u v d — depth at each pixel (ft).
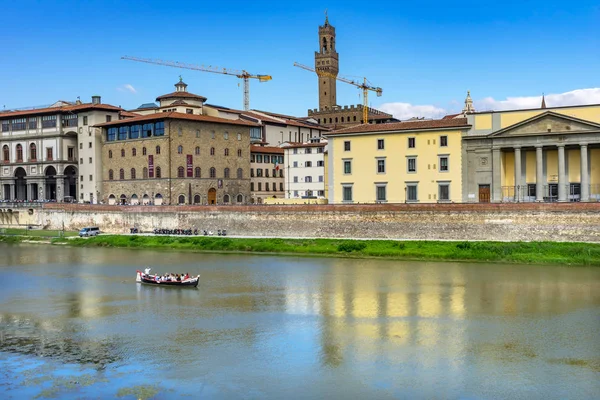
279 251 297.12
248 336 151.64
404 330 154.92
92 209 394.52
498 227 277.85
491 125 304.91
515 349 139.13
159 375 125.49
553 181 303.48
